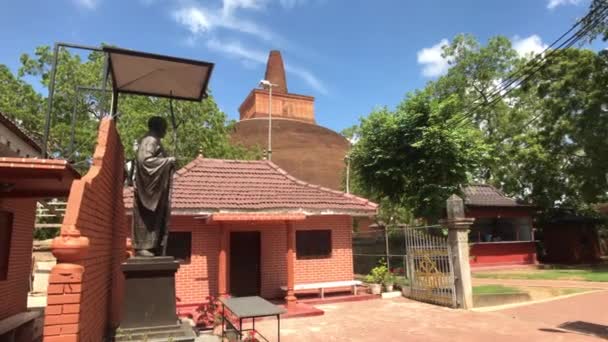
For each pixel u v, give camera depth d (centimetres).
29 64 2398
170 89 865
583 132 2397
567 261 2944
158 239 669
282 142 5459
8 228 1040
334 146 5750
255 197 1477
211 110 2762
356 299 1455
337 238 1566
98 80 2406
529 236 2744
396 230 1645
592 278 1870
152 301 637
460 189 1898
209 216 1288
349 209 1524
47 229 2338
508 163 3023
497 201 2684
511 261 2617
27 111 2322
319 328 1053
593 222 2997
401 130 1889
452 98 1883
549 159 2764
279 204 1455
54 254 421
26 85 2377
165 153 718
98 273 564
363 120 2078
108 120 650
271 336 977
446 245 1326
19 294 1118
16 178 601
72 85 2375
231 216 1280
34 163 543
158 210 672
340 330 1029
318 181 5406
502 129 3098
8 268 1038
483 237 2794
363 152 2020
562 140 2619
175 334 626
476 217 2595
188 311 1251
